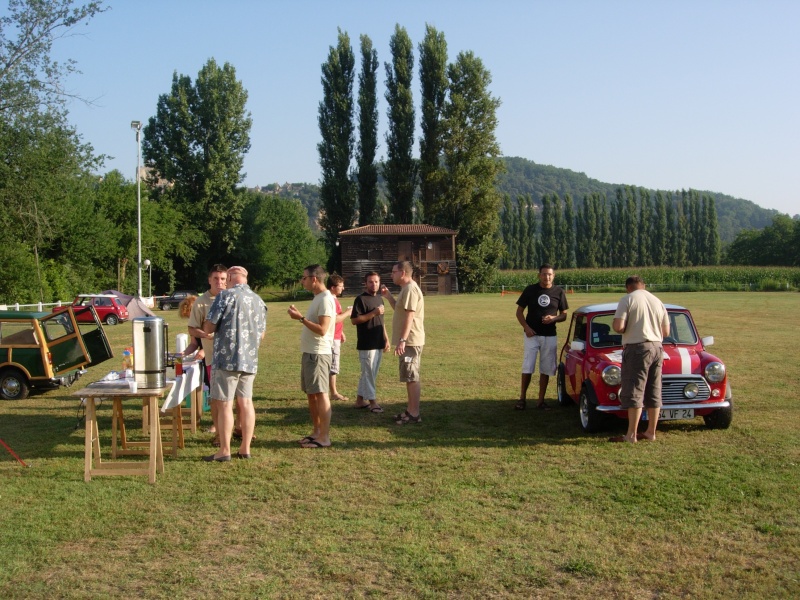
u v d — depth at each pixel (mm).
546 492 5918
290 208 91125
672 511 5391
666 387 7840
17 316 11297
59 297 42500
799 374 12391
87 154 32031
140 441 7840
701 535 4902
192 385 7762
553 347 9625
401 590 4117
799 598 3967
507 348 17594
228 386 7035
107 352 12219
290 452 7391
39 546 4828
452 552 4645
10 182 29781
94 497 5898
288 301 58062
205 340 8391
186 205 60812
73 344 11602
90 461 6402
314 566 4465
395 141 63375
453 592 4090
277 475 6520
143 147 62969
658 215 124500
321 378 7523
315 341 7516
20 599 4047
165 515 5445
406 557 4566
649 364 7484
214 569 4438
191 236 59594
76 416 9562
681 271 69938
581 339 9094
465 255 63125
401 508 5559
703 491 5855
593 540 4832
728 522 5141
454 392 11227
